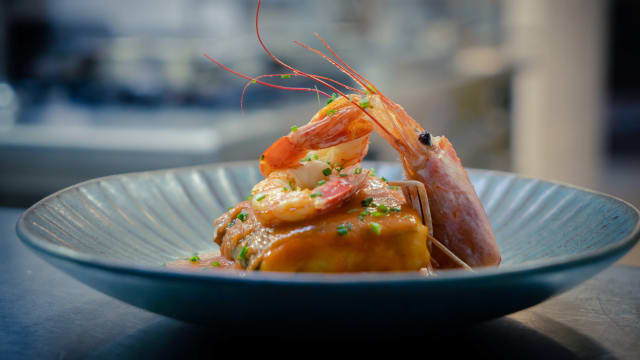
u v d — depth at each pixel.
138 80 1.10
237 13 1.33
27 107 1.04
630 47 2.88
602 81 1.44
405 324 0.28
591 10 1.38
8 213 0.50
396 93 0.83
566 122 1.42
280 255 0.34
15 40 1.30
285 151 0.35
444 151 0.38
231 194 0.44
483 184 0.43
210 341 0.31
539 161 1.42
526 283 0.27
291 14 1.35
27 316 0.33
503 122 1.47
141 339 0.31
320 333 0.28
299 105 0.94
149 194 0.41
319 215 0.34
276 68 1.12
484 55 1.43
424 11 1.58
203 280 0.27
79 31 1.33
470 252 0.37
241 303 0.27
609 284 0.36
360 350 0.30
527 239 0.39
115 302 0.35
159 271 0.27
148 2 1.32
